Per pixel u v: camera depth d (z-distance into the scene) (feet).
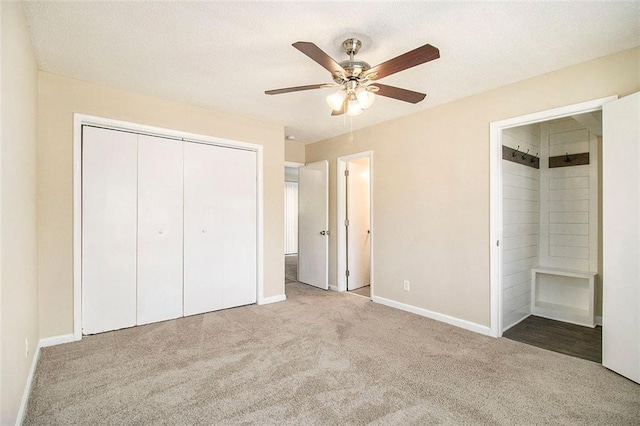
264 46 7.16
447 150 10.65
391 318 11.05
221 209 12.00
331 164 15.72
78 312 8.98
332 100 7.07
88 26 6.41
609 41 6.89
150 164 10.45
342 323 10.50
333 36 6.72
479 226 9.80
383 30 6.48
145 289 10.34
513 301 10.86
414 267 11.68
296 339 9.10
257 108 11.37
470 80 8.89
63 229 8.78
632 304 6.81
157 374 7.05
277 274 13.42
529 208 12.00
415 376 7.01
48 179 8.56
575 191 11.87
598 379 6.92
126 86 9.45
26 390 6.08
